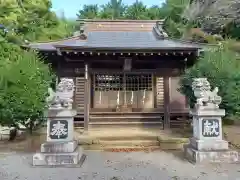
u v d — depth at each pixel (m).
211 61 8.77
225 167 5.95
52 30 21.58
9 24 16.17
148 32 15.03
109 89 12.58
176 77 11.68
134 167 6.05
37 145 8.47
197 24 18.70
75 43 12.34
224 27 15.47
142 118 11.86
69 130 6.46
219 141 6.43
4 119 7.49
